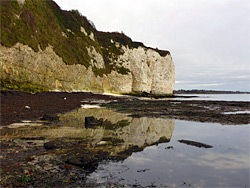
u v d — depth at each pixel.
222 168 5.38
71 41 41.16
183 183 4.44
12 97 17.50
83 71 39.53
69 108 19.28
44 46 28.14
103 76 50.09
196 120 14.55
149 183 4.42
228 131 10.68
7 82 19.31
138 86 63.62
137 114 17.78
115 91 54.69
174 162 5.82
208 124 12.91
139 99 41.28
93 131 10.23
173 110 21.38
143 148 7.34
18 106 15.20
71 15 49.78
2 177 4.48
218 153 6.74
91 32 53.44
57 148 6.98
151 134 9.89
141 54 67.12
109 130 10.67
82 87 38.25
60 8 47.25
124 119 14.79
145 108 23.14
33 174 4.74
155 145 7.78
